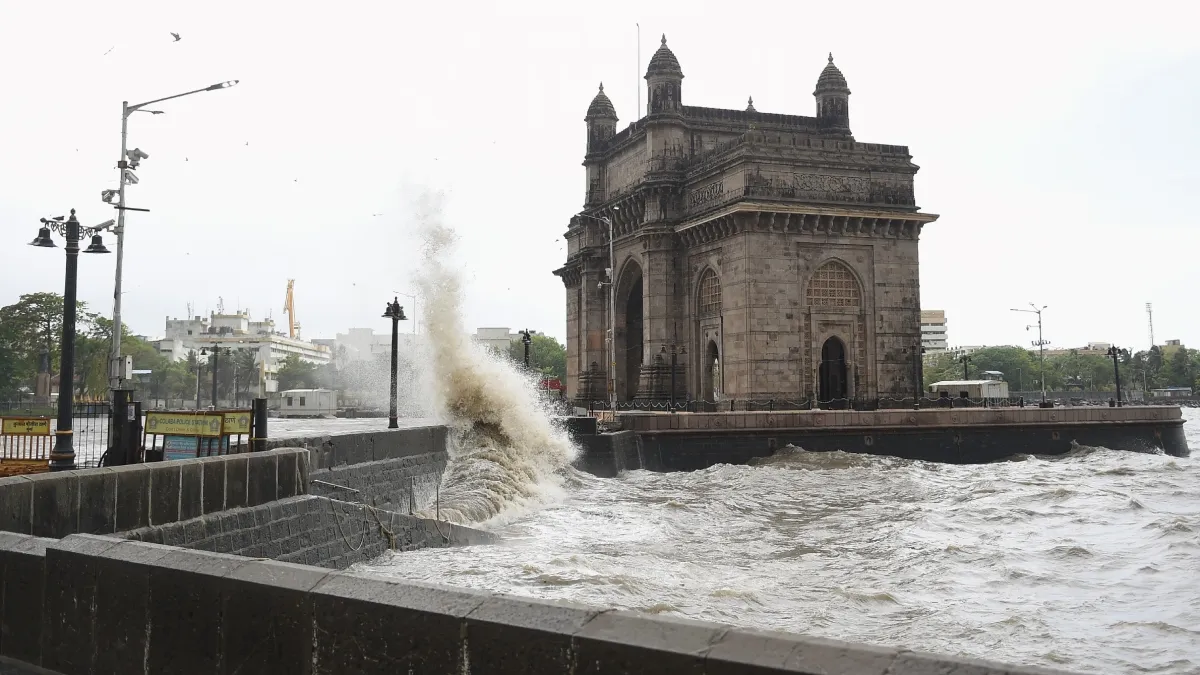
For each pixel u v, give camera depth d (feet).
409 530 65.51
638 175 256.73
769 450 167.73
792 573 68.39
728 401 213.25
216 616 21.33
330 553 55.77
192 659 21.67
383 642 18.57
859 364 217.56
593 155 280.51
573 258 293.64
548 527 90.99
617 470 149.28
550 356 593.83
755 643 14.89
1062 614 56.24
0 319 336.08
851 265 217.77
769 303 209.36
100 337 356.79
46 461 66.03
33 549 26.04
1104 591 62.54
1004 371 640.99
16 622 25.67
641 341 268.82
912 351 220.84
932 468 162.40
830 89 256.11
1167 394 645.92
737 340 212.23
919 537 85.25
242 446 65.10
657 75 242.58
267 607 20.44
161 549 23.70
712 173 223.51
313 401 396.57
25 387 352.49
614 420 163.84
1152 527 87.45
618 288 262.88
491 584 55.31
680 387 234.99
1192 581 64.69
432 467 106.32
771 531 91.56
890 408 214.07
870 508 109.40
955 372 652.07
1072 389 649.20
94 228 96.43
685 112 245.65
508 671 16.88
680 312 237.66
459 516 87.92
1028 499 111.14
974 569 69.82
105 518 40.04
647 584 58.44
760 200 210.38
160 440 95.40
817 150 215.92
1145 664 46.03
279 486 52.85
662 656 15.21
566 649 16.29
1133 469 156.15
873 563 72.84
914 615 55.52
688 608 53.21
